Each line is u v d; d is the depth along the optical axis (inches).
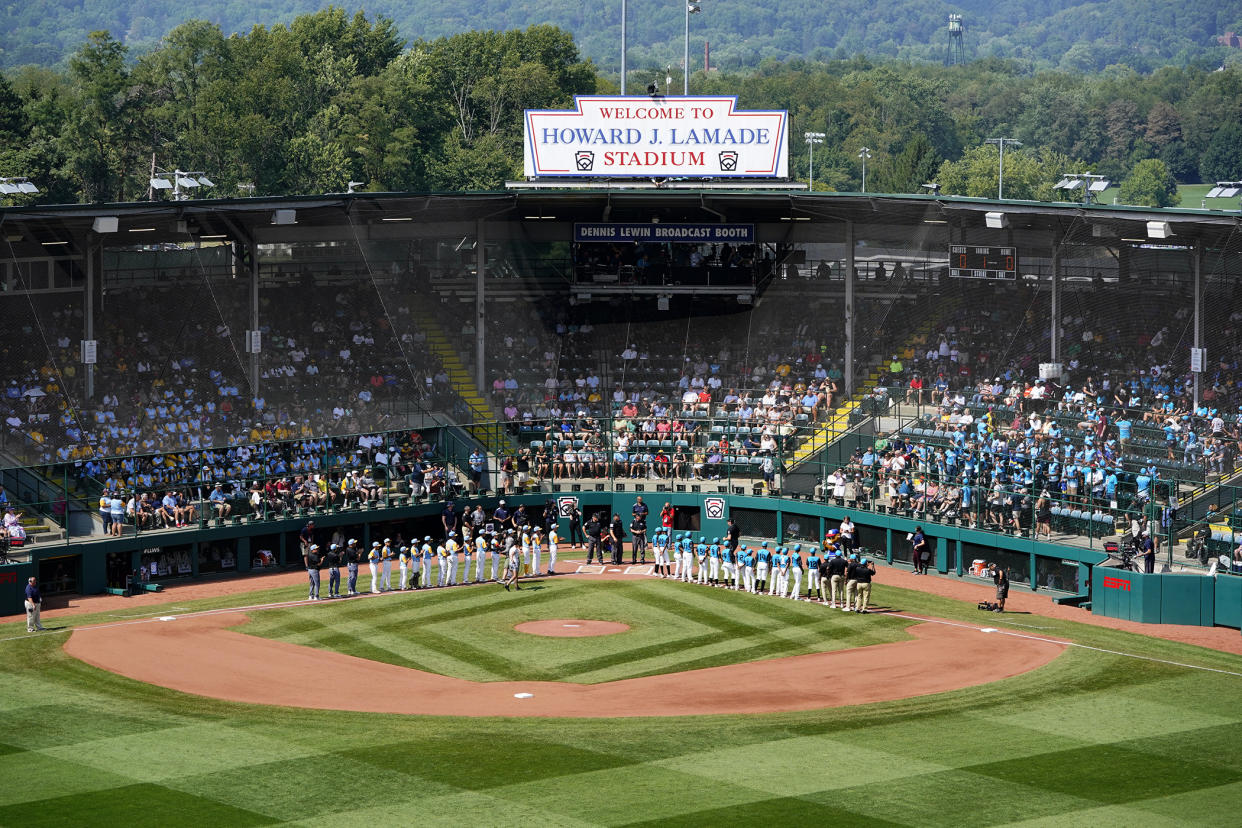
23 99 5093.5
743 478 2598.4
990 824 1211.2
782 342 2920.8
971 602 2103.8
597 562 2412.6
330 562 2158.0
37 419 2358.5
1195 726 1481.3
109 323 2576.3
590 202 2726.4
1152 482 2110.0
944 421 2566.4
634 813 1229.7
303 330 2790.4
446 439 2701.8
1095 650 1797.5
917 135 7391.7
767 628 1943.9
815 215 2842.0
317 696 1619.1
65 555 2132.1
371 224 2802.7
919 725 1488.7
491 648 1851.6
